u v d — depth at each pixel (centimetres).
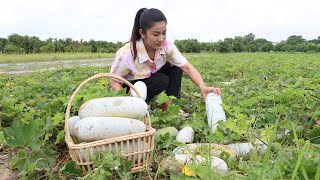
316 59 1842
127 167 245
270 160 246
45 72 1191
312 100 410
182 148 281
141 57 400
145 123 293
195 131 339
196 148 271
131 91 372
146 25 357
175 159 261
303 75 807
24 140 260
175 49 412
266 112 357
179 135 319
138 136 251
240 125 305
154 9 361
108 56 3244
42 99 492
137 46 393
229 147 285
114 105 271
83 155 245
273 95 438
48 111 407
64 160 300
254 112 389
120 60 401
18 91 603
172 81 454
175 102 458
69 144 246
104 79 609
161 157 282
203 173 226
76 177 249
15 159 270
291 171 211
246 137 314
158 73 429
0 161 303
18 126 259
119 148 251
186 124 348
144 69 413
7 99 498
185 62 411
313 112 373
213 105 354
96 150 244
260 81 672
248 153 288
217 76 838
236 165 259
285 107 382
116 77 291
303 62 1432
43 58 2661
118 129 254
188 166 233
